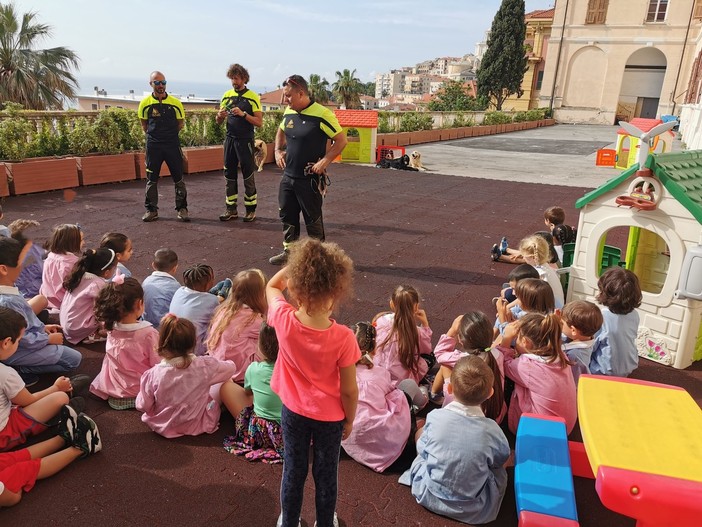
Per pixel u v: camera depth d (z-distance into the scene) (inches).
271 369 106.1
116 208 300.5
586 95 1469.0
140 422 116.0
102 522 88.4
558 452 94.6
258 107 267.9
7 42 815.1
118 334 119.8
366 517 92.6
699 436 84.2
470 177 487.8
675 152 153.8
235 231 265.1
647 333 150.9
